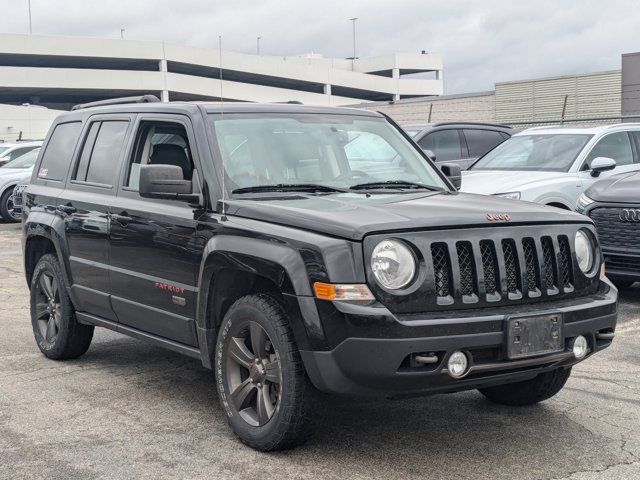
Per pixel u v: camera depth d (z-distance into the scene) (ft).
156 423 16.02
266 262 13.88
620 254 26.81
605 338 14.85
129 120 18.94
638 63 100.94
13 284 33.19
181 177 15.76
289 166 16.60
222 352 15.05
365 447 14.65
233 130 16.74
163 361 20.85
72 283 19.86
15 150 64.03
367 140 18.15
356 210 14.19
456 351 13.00
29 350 22.07
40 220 20.79
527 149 37.06
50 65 271.90
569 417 16.35
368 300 12.92
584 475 13.34
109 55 257.55
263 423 14.32
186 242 15.90
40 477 13.30
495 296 13.73
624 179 28.40
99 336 23.68
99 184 19.22
